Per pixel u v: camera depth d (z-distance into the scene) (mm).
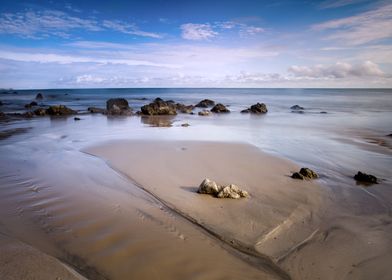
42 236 6852
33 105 49688
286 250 6578
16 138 20406
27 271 5199
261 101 69875
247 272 5738
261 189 10461
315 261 6148
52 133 22766
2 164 13391
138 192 10039
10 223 7496
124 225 7547
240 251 6508
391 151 17031
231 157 14906
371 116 37031
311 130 25438
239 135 22328
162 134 22297
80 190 10117
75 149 16766
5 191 9914
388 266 5957
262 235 7215
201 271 5691
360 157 15578
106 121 31469
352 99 77438
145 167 13008
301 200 9500
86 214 8172
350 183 11344
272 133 23547
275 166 13438
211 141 19188
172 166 13172
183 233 7234
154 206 8875
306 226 7746
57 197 9430
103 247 6441
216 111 42188
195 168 12914
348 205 9195
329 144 19094
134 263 5867
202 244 6730
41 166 13133
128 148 16844
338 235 7254
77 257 6008
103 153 15641
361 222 8016
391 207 9086
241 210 8648
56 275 5125
